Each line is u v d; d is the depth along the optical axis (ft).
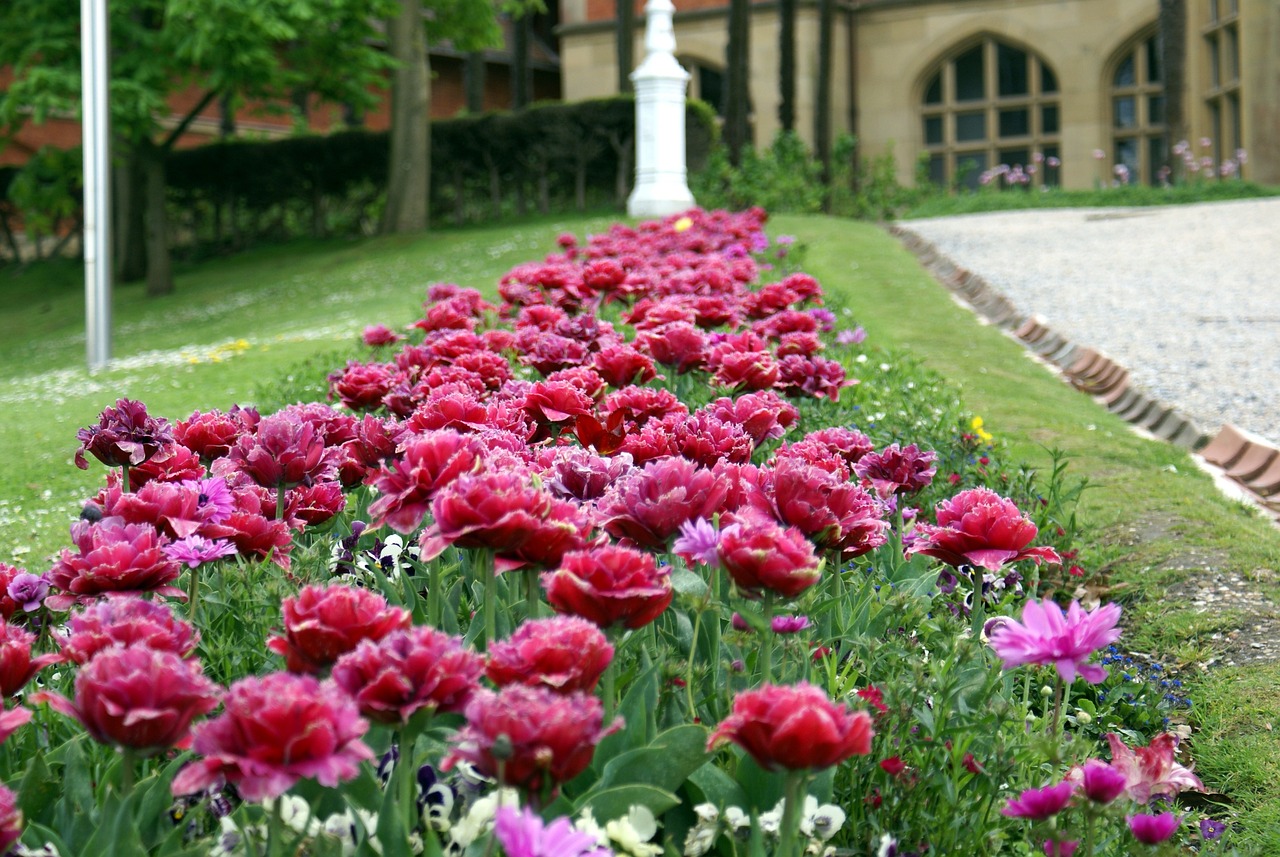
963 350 28.55
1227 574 13.46
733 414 9.91
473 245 61.67
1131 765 6.52
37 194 75.05
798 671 7.10
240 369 31.17
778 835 5.75
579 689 5.15
